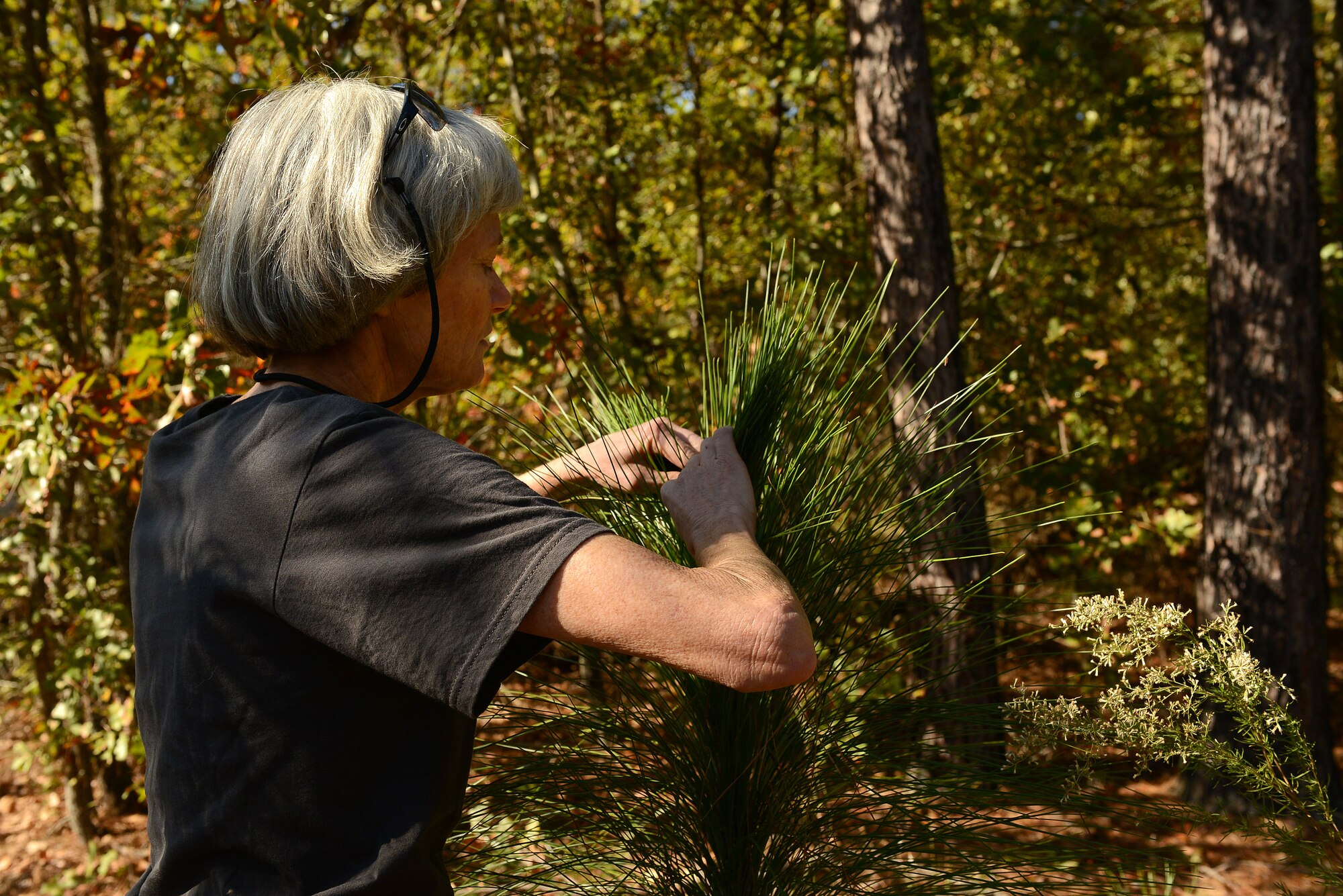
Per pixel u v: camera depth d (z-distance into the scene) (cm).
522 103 589
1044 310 620
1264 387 410
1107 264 646
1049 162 605
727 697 109
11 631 507
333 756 79
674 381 422
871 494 114
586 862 114
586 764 114
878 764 113
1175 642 110
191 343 322
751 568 83
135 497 420
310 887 79
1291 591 407
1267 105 408
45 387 361
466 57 657
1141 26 545
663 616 74
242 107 370
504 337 389
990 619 115
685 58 722
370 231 86
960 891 108
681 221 720
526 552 75
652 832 113
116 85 429
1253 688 103
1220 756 105
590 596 74
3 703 573
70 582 487
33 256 509
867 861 109
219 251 91
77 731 462
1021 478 473
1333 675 608
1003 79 658
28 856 529
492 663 73
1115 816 108
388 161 88
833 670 114
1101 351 568
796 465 112
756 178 726
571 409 140
